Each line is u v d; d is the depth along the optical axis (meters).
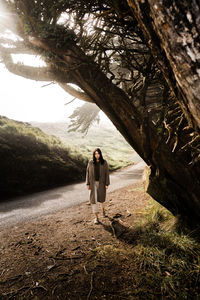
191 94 0.86
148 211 3.94
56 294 1.95
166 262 2.22
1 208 5.25
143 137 2.27
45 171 8.81
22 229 3.69
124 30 2.15
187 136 2.69
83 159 12.25
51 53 2.43
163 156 2.26
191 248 2.29
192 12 0.67
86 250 2.76
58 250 2.81
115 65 4.16
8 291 2.03
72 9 2.17
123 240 2.96
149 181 2.54
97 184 3.85
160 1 0.75
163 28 0.81
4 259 2.64
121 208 4.51
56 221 4.02
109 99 2.39
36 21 2.26
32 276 2.25
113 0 1.67
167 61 1.07
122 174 10.93
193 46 0.73
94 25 2.35
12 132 9.64
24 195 6.85
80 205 5.15
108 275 2.18
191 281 1.92
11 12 2.32
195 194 2.29
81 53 2.36
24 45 2.64
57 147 11.48
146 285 1.97
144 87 2.25
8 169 7.54
